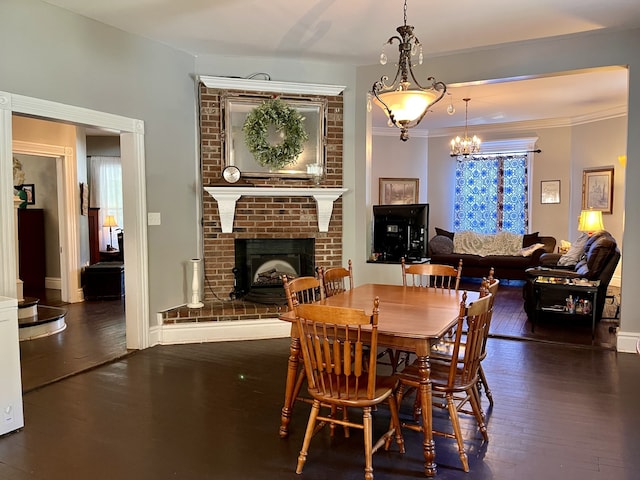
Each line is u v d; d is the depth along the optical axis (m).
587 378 3.75
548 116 8.30
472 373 2.60
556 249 8.56
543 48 4.61
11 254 3.41
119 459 2.58
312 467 2.50
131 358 4.29
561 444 2.71
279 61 5.17
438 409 3.21
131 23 4.12
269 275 5.36
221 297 5.18
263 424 2.99
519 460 2.55
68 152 6.67
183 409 3.21
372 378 2.33
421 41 4.54
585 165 8.17
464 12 3.86
